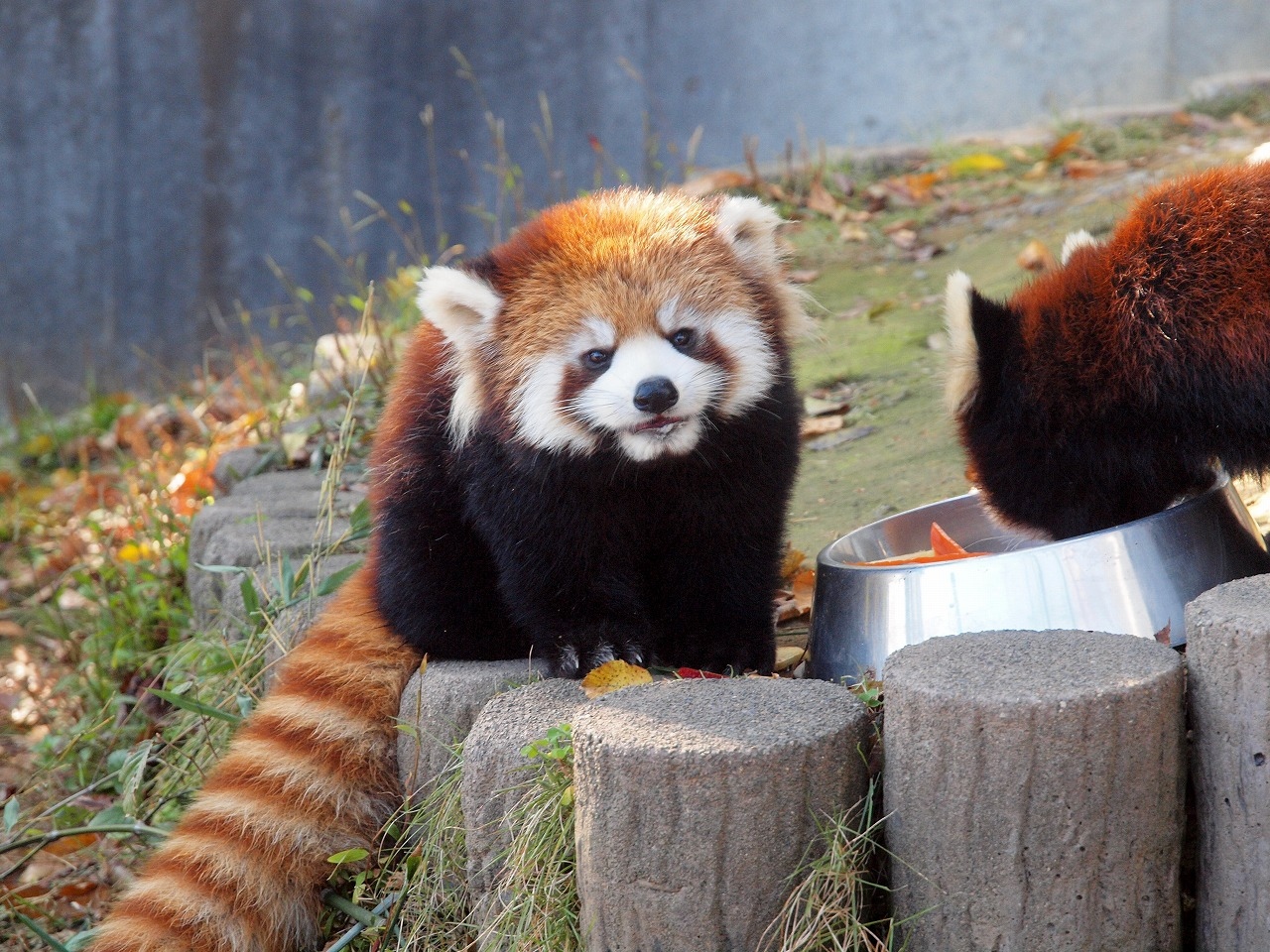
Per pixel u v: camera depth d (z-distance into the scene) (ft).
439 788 12.25
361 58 45.16
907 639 11.24
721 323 12.85
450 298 13.08
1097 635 9.50
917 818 8.95
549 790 10.30
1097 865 8.67
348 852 12.39
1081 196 27.94
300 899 12.94
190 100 45.73
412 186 45.52
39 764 19.17
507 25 44.70
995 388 13.78
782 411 13.38
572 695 11.53
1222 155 28.48
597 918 9.41
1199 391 12.32
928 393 21.17
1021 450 13.70
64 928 15.64
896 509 17.43
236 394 31.78
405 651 13.92
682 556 13.83
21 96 46.01
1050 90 42.93
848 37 43.62
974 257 26.66
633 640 13.32
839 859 9.01
